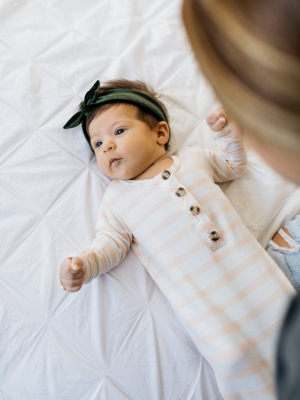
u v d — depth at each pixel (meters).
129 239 0.97
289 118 0.24
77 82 1.09
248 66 0.26
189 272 0.90
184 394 0.91
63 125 1.05
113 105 0.98
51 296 0.92
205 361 0.93
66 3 1.14
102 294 0.94
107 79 1.11
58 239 0.97
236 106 0.27
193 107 1.13
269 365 0.85
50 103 1.06
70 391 0.88
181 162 0.98
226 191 1.08
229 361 0.84
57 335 0.91
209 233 0.90
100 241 0.94
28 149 1.02
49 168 1.02
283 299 0.87
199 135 1.12
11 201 0.98
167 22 1.18
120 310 0.93
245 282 0.88
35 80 1.07
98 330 0.91
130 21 1.16
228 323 0.86
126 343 0.92
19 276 0.93
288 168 0.28
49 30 1.12
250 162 1.10
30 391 0.88
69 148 1.04
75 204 1.00
